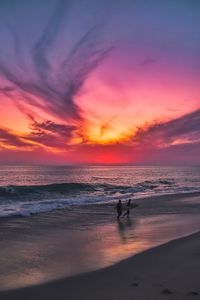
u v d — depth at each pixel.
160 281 8.56
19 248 13.12
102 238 15.01
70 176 110.44
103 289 8.34
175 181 78.81
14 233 16.14
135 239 14.55
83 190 44.69
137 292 7.89
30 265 10.73
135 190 46.56
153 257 11.14
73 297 7.94
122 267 10.13
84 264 10.70
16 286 8.77
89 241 14.38
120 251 12.30
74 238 15.05
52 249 12.97
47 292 8.32
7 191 36.34
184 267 9.78
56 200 30.89
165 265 10.11
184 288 7.95
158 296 7.55
